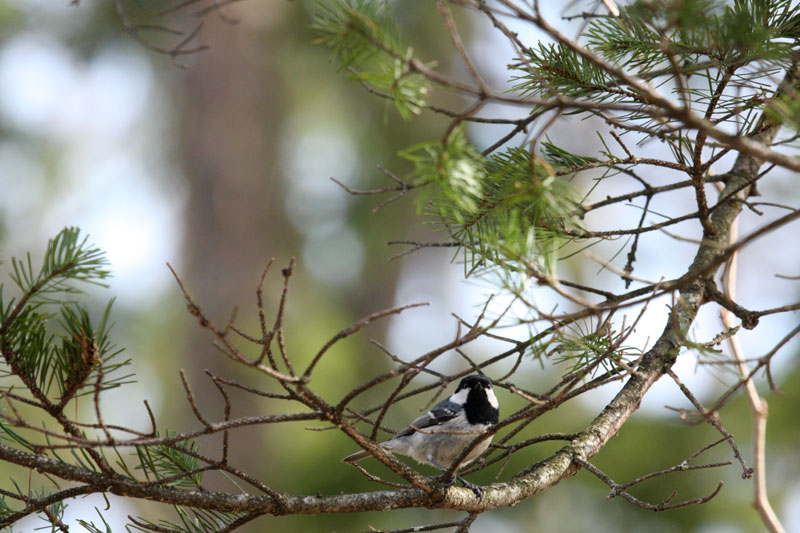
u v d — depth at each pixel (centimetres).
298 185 2336
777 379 1452
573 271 2058
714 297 644
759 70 439
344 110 2192
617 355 544
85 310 405
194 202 2108
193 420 1838
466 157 384
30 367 406
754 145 355
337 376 1830
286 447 1712
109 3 1939
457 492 538
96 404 390
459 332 414
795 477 1470
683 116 355
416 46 2031
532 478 583
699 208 624
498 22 423
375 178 2162
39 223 2186
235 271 2053
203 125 2128
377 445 478
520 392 468
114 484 446
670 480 1402
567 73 527
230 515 527
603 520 1451
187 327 1950
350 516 1451
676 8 363
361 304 2520
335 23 356
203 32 2136
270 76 2159
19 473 1399
